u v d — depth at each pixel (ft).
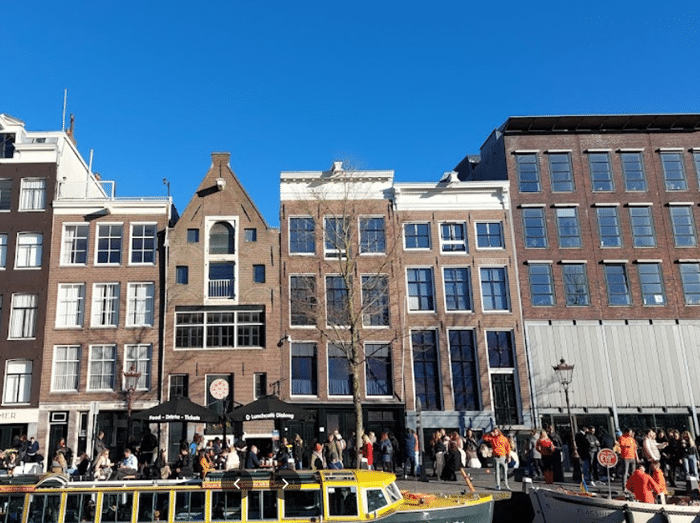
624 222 114.73
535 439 81.92
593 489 71.26
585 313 109.81
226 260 108.58
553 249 112.68
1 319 105.19
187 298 106.32
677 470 80.23
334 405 102.94
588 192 115.85
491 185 114.73
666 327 109.70
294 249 111.04
